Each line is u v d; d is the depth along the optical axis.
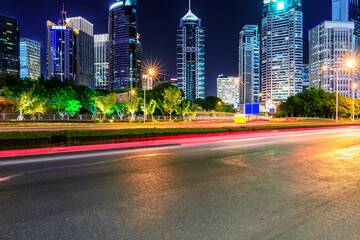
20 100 46.84
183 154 10.29
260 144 14.05
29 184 5.77
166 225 3.72
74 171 7.12
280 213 4.20
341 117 80.75
